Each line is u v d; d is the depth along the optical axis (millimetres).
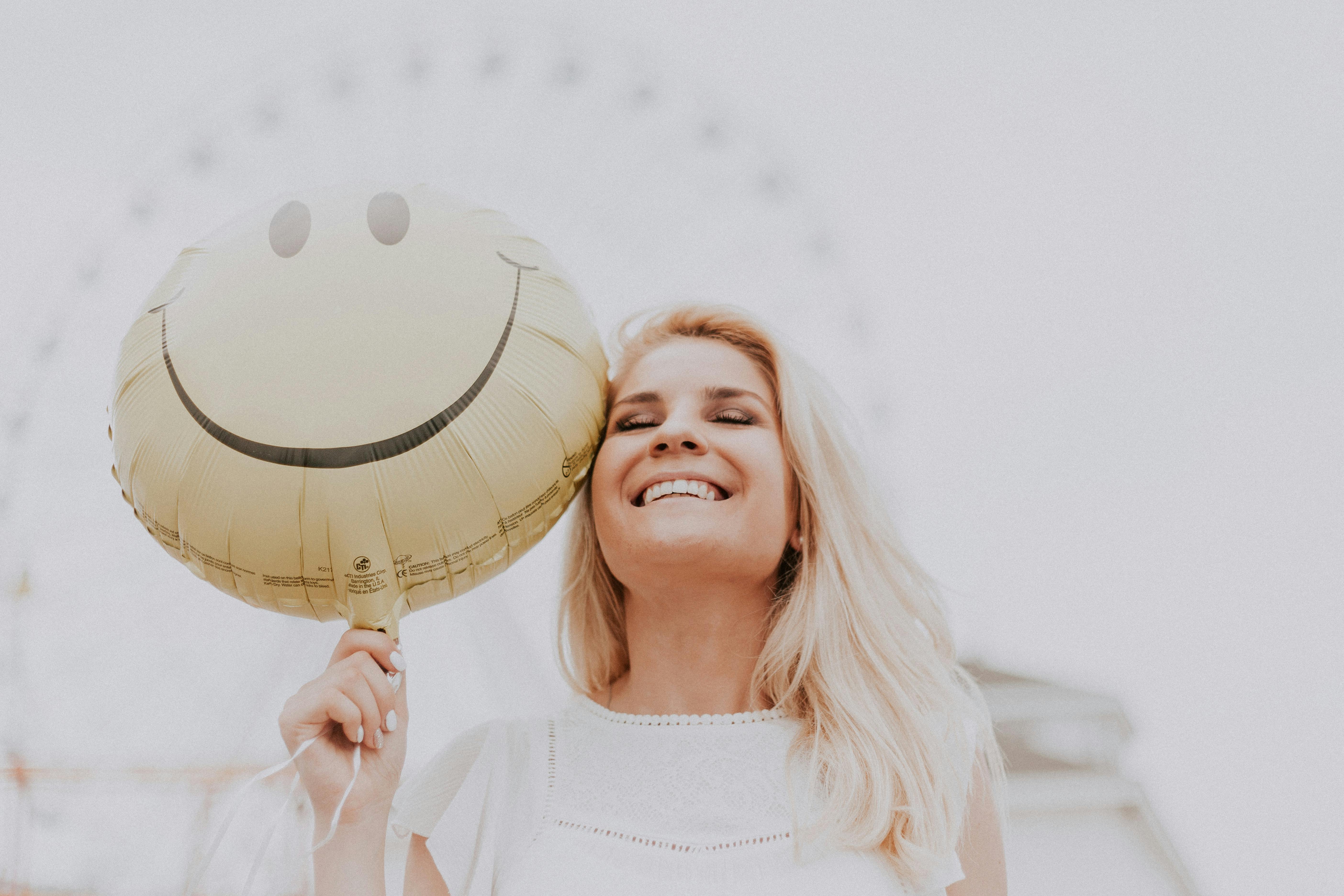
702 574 1526
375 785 1349
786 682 1628
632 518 1531
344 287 1301
